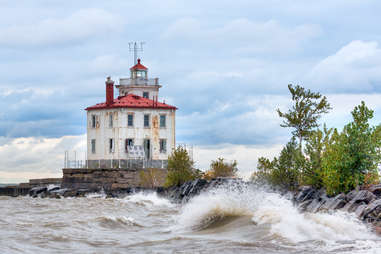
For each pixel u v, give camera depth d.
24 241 27.11
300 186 48.91
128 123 94.31
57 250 25.09
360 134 43.03
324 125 48.50
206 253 23.84
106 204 60.34
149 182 83.31
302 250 23.72
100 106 96.88
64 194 84.81
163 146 96.12
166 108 96.50
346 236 26.62
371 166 42.53
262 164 51.84
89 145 98.62
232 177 71.88
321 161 47.31
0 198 81.00
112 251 24.86
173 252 24.36
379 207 30.62
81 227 33.03
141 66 105.38
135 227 33.97
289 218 30.12
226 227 31.28
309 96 65.69
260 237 27.30
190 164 75.94
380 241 25.20
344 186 42.25
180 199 67.00
